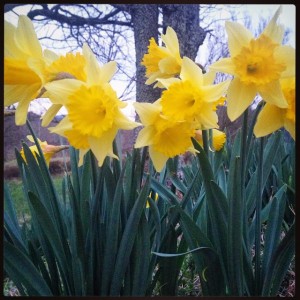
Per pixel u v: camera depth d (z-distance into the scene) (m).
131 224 0.35
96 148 0.31
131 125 0.31
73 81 0.31
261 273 0.38
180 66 0.37
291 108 0.32
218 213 0.35
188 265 0.51
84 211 0.37
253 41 0.30
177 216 0.39
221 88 0.33
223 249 0.36
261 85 0.30
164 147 0.35
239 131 0.44
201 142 0.39
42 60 0.31
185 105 0.34
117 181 0.37
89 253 0.36
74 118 0.31
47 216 0.35
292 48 0.30
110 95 0.31
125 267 0.35
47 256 0.39
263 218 0.42
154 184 0.41
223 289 0.39
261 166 0.36
